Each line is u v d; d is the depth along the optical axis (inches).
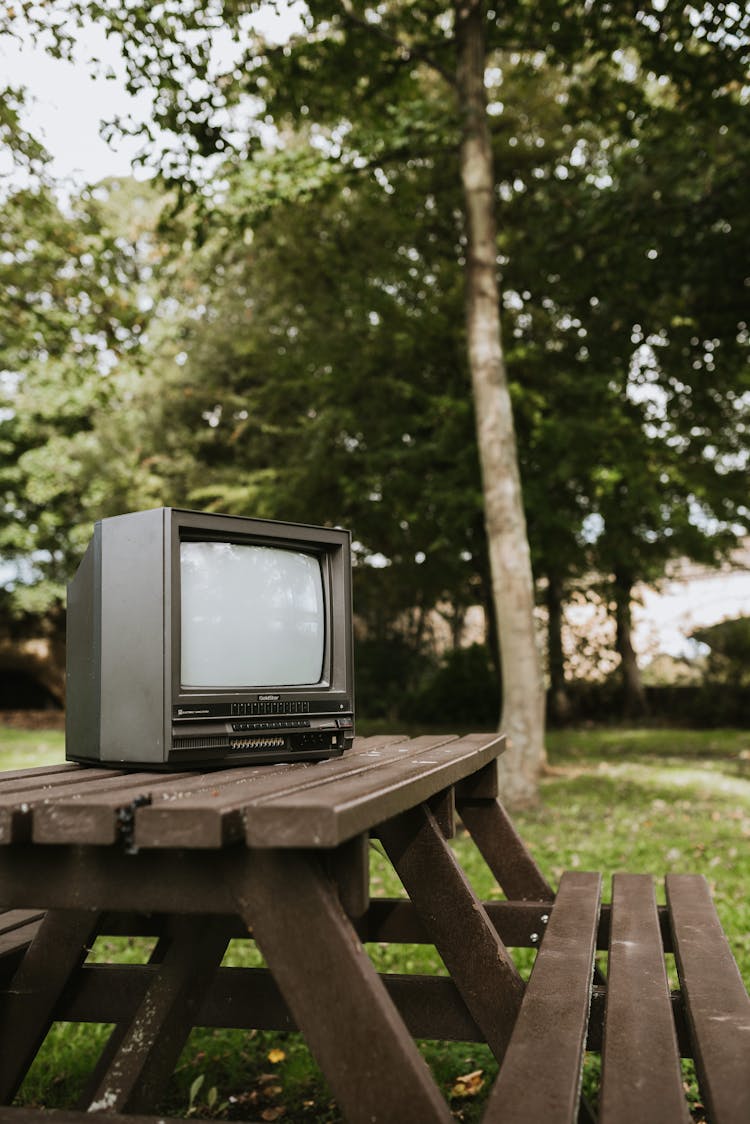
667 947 112.3
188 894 53.1
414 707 710.5
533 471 494.0
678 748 544.7
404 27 384.8
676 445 572.7
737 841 273.7
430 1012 94.0
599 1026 87.4
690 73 363.6
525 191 528.7
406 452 491.5
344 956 50.3
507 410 351.9
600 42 369.7
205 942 80.1
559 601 731.4
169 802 51.9
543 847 267.9
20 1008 82.9
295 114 388.2
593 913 106.3
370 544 625.3
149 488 714.8
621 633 746.2
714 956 89.2
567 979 80.6
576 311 531.8
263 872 52.4
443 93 505.7
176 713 74.9
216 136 351.6
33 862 55.7
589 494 557.9
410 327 514.9
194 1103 112.6
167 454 731.4
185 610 83.0
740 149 394.9
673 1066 61.1
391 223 505.0
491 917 113.9
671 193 401.4
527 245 477.4
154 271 481.4
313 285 548.4
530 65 415.5
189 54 333.7
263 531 86.9
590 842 273.9
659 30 354.3
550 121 529.7
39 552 935.7
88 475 802.2
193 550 84.2
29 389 871.1
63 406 853.8
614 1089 57.0
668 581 812.6
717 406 553.0
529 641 341.4
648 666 798.5
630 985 79.8
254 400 654.5
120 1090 74.9
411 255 560.4
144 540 77.2
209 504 693.9
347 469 541.6
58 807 49.3
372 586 684.7
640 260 432.1
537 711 340.5
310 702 85.7
